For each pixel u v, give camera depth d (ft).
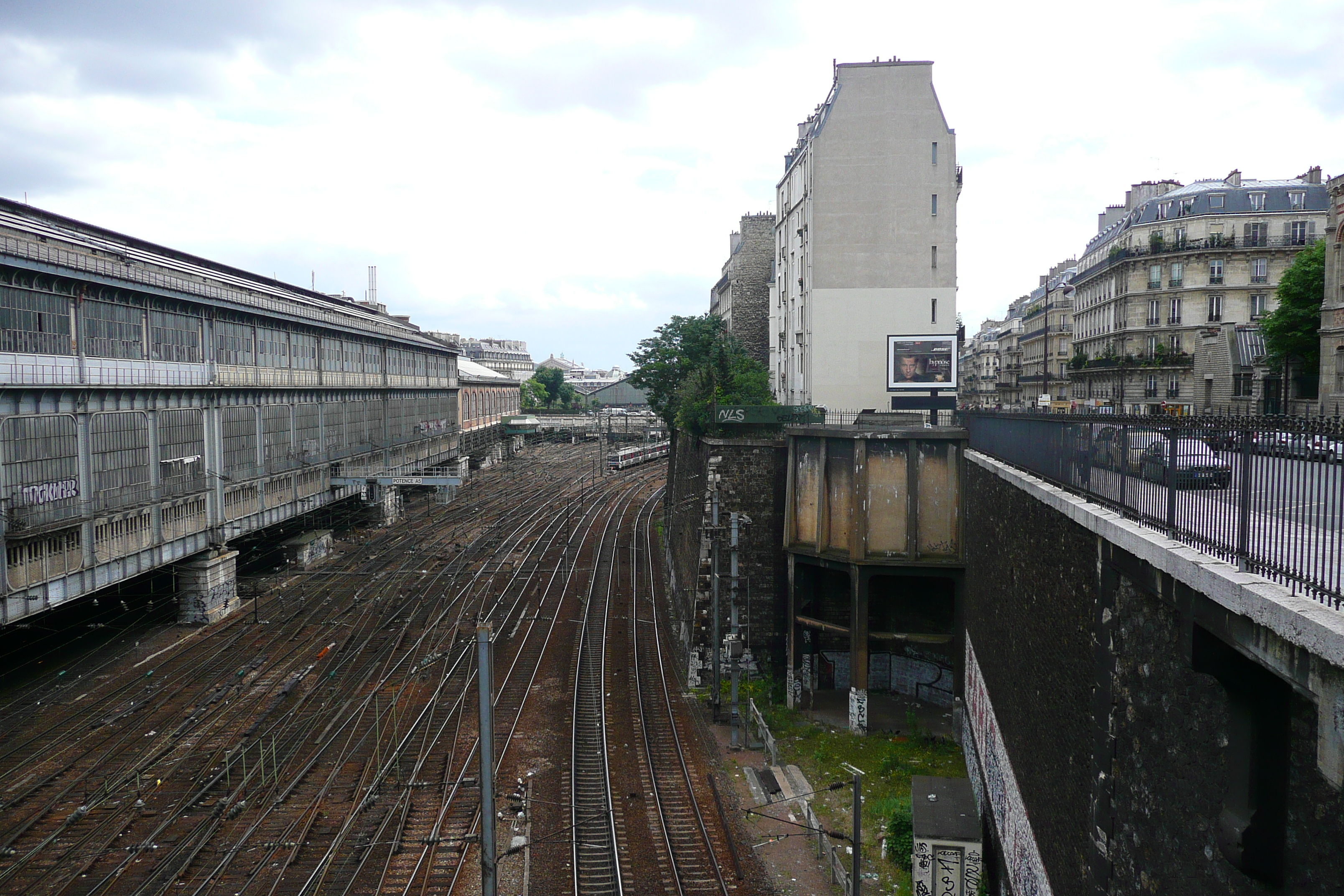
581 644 135.13
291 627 142.31
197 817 79.25
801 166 181.68
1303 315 136.98
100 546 118.52
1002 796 65.62
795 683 114.73
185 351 144.97
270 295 182.19
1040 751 51.75
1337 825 21.84
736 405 147.13
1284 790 25.08
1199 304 207.00
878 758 98.22
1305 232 201.16
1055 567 49.01
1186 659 29.45
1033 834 53.21
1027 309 345.92
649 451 396.57
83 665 122.93
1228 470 28.50
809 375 169.37
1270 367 140.97
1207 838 29.01
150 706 107.34
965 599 102.89
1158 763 33.12
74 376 114.83
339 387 210.59
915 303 164.96
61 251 111.55
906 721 109.81
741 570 123.65
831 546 111.34
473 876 71.41
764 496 123.85
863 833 80.18
